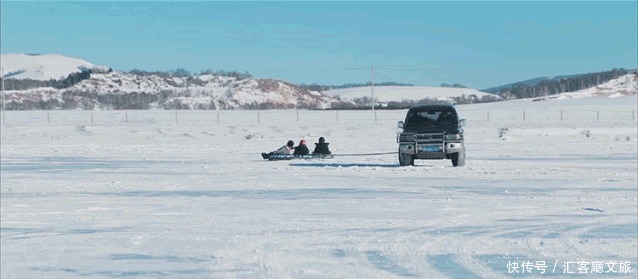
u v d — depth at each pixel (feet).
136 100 541.75
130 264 36.32
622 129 200.23
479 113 302.45
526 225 48.06
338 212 55.42
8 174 94.07
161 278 33.17
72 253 39.55
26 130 212.43
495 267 34.78
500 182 78.69
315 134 198.49
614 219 50.55
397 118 268.41
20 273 34.78
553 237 43.16
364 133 199.31
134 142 172.86
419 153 99.25
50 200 65.26
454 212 54.85
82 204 62.08
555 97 497.46
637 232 44.91
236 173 92.22
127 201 64.03
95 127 220.43
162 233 45.96
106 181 83.05
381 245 40.81
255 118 281.33
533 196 65.05
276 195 67.92
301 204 60.80
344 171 93.71
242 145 159.02
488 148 143.95
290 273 33.63
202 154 132.57
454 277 32.68
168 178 86.33
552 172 89.61
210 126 226.99
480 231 45.62
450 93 654.94
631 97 400.88
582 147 144.36
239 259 37.06
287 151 117.70
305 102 573.74
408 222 49.80
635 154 124.77
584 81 578.66
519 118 273.33
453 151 98.58
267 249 39.78
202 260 36.99
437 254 38.04
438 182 79.36
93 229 48.19
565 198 63.21
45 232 47.14
